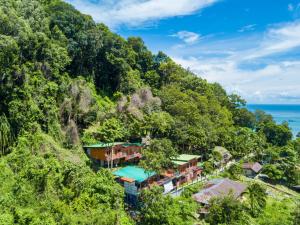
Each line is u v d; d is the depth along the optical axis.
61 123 63.72
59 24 84.25
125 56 94.88
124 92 89.81
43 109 59.66
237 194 64.19
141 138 72.94
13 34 62.00
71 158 54.50
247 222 54.34
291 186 88.88
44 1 95.19
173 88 97.44
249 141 108.75
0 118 51.16
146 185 57.78
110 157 63.03
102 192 44.81
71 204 41.03
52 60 69.38
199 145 82.38
